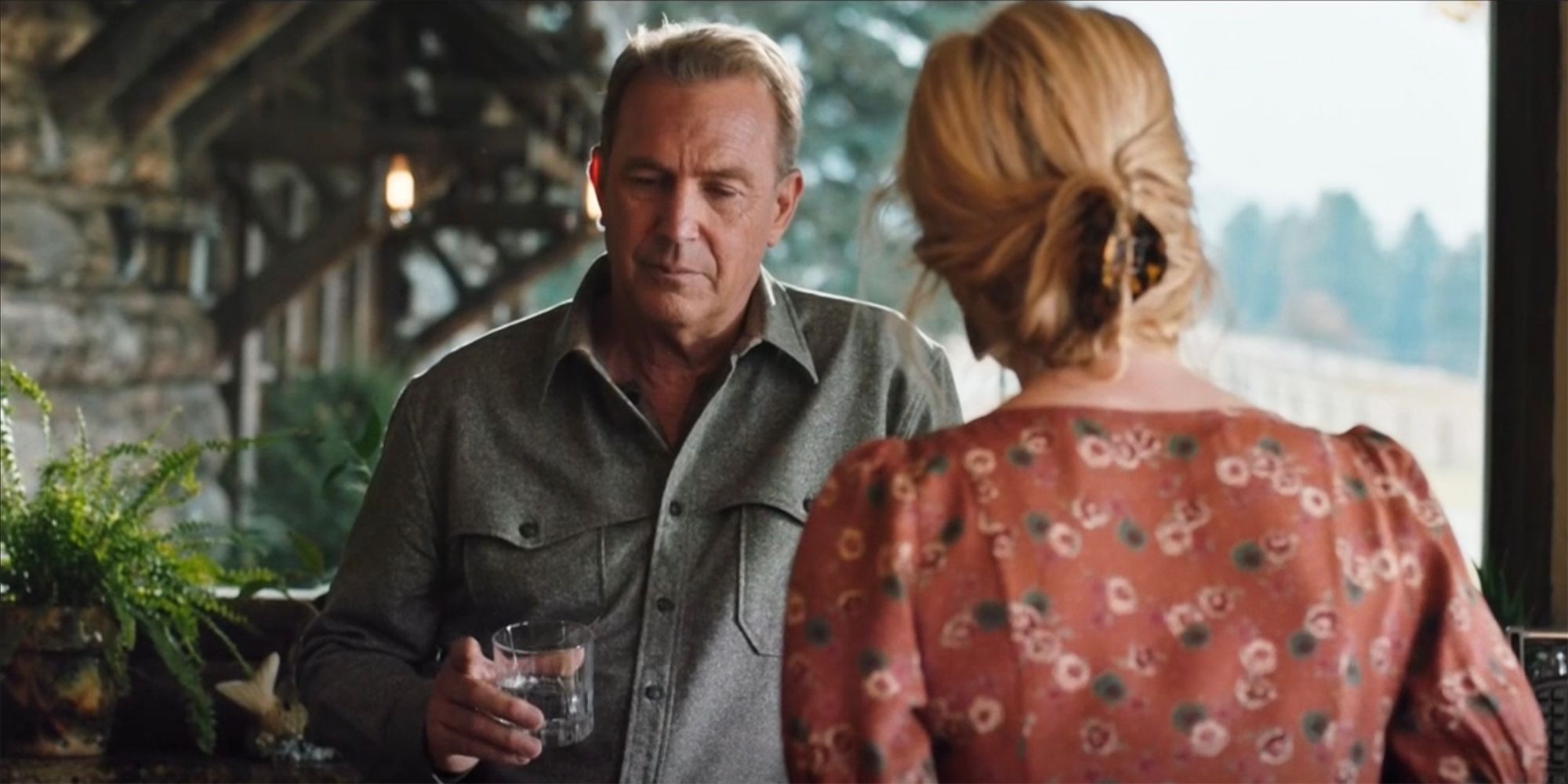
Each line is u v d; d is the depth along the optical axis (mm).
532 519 1935
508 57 8383
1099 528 1181
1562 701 2211
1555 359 2658
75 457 2592
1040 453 1198
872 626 1181
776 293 2016
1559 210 2656
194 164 8195
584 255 13344
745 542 1927
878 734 1162
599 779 1910
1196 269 1231
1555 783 2211
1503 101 2672
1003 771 1161
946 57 1245
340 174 9703
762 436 1963
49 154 6836
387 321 10539
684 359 1950
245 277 8703
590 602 1920
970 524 1187
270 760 2578
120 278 7434
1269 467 1195
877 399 1995
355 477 2812
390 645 1991
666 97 1872
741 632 1916
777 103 1939
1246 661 1158
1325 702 1157
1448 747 1183
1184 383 1235
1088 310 1190
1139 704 1153
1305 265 17000
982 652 1164
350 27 8484
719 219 1883
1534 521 2658
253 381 8641
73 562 2516
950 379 2035
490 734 1745
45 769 2492
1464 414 16781
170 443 7840
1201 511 1184
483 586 1936
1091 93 1203
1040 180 1200
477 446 1949
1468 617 1195
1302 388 16969
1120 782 1153
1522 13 2658
